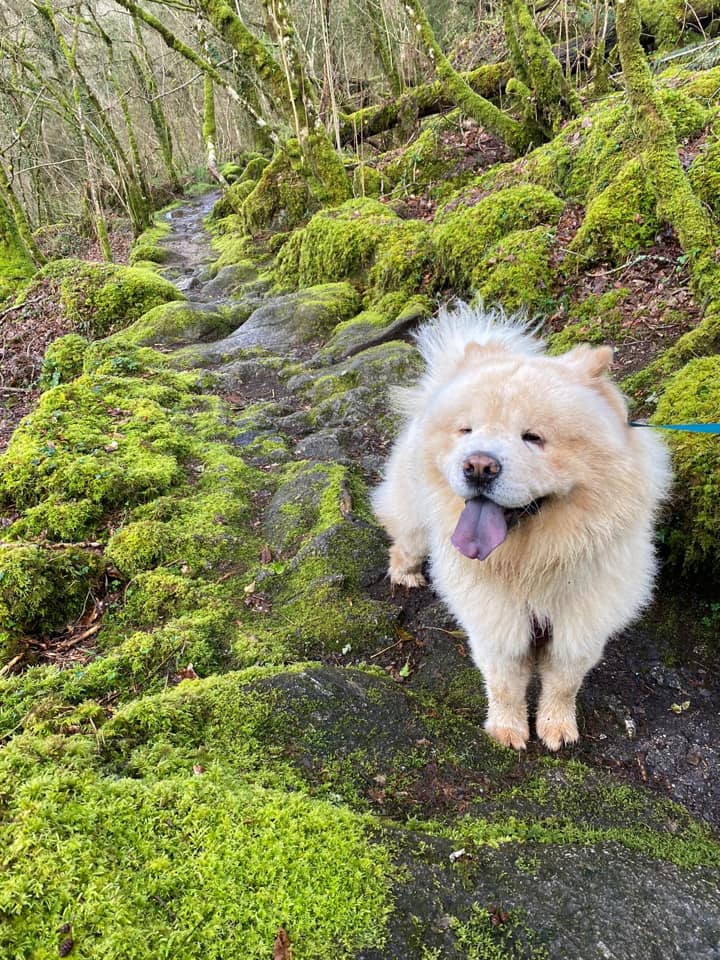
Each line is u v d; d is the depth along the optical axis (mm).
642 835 832
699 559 1207
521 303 2162
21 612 1287
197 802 764
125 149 9828
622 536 879
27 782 748
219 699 966
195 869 689
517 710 1043
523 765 975
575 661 976
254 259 4504
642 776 979
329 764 904
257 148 8695
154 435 1917
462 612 996
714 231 1809
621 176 2129
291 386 2379
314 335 2846
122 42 8383
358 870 711
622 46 1995
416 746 960
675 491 1243
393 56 5941
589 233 2131
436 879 718
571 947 662
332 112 4555
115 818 726
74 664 1204
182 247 6141
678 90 2373
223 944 631
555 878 734
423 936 661
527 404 848
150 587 1362
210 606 1310
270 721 944
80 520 1539
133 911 639
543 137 3223
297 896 677
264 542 1525
